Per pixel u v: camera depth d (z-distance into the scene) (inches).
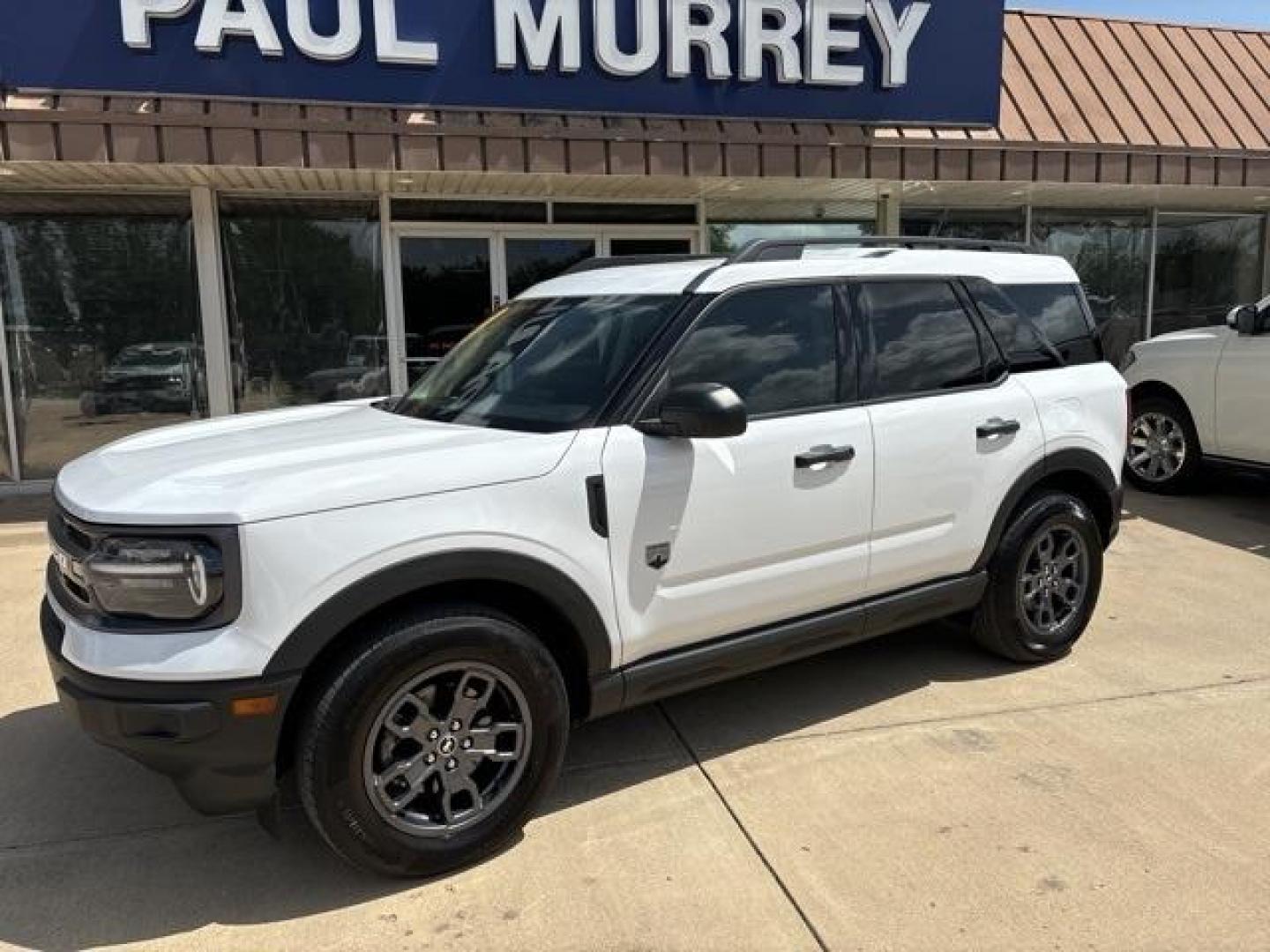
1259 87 426.0
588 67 305.9
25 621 207.2
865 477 147.6
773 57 321.4
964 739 151.4
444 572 112.0
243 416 164.6
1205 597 220.5
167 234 338.6
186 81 274.4
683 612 133.0
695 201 390.6
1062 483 183.3
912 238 168.9
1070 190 387.2
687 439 130.6
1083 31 419.2
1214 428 305.6
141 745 103.5
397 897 114.6
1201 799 132.9
